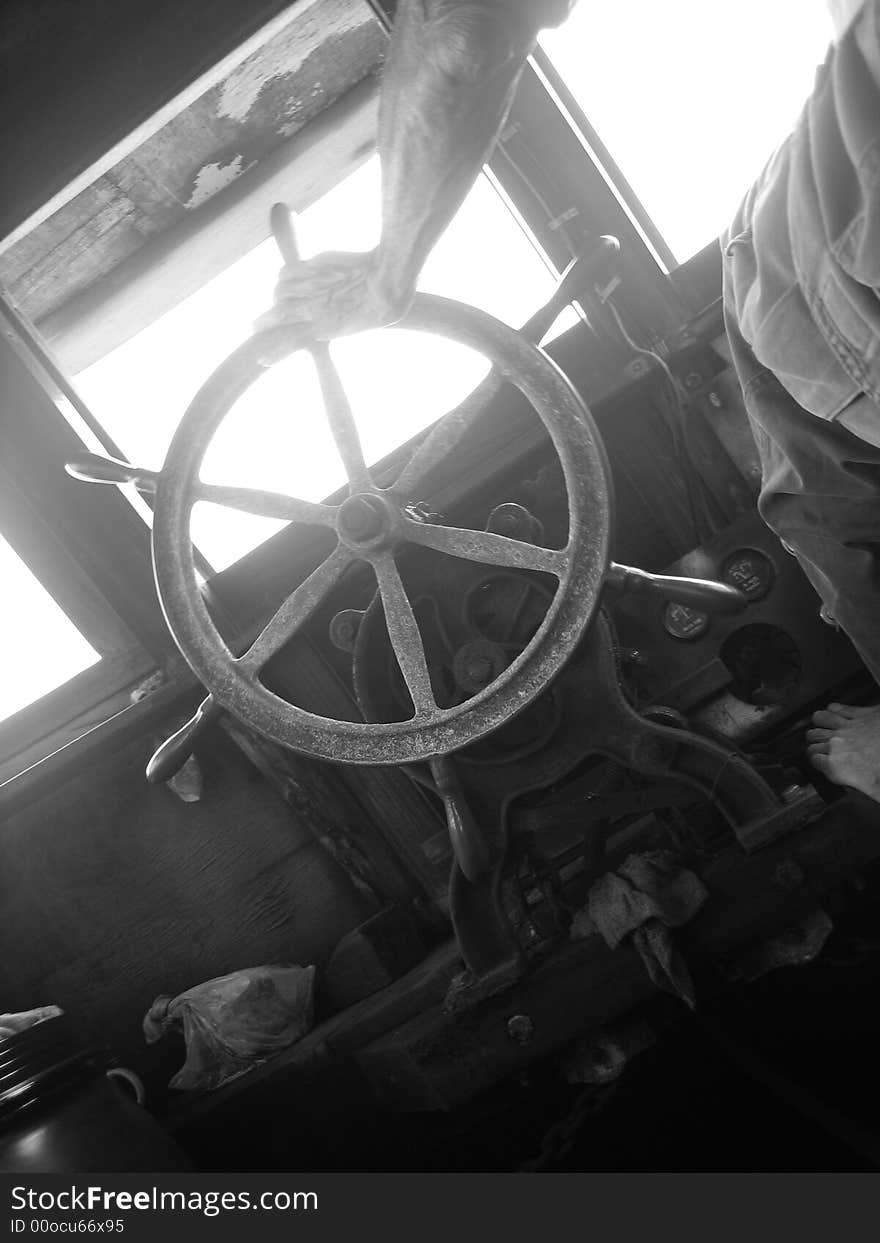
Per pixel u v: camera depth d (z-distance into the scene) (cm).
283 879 221
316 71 208
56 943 226
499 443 202
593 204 196
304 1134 198
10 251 216
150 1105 216
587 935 165
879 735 156
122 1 190
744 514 182
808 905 159
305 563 213
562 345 200
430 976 183
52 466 213
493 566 164
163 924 223
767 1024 186
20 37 192
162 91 191
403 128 97
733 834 173
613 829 192
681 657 179
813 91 113
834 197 110
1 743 225
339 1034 192
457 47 87
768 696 181
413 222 107
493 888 165
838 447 140
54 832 225
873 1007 182
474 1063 172
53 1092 164
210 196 223
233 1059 205
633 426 200
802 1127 173
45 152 195
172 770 162
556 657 146
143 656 218
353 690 211
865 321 114
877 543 146
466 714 149
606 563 143
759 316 132
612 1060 173
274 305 128
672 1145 180
